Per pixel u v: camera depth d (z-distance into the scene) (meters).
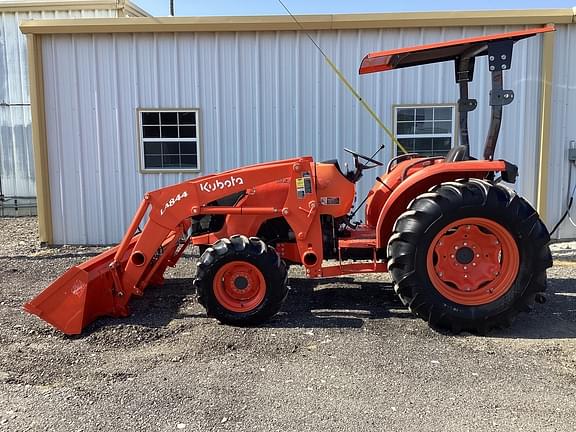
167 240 4.82
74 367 3.52
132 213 7.95
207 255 4.29
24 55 10.57
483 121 7.58
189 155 7.86
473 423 2.74
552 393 3.06
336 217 4.69
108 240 8.01
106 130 7.83
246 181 4.50
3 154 10.81
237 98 7.69
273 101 7.68
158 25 7.51
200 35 7.59
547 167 7.52
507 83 7.50
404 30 7.43
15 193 10.90
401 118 7.64
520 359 3.56
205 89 7.70
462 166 4.21
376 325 4.25
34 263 6.83
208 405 2.97
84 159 7.89
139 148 7.84
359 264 4.54
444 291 4.10
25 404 3.01
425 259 4.09
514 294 4.04
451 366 3.44
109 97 7.77
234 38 7.58
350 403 2.97
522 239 4.05
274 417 2.83
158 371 3.43
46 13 10.51
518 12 7.20
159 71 7.69
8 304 4.96
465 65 4.88
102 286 4.39
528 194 7.63
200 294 4.28
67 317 4.10
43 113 7.80
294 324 4.29
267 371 3.40
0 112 10.72
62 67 7.72
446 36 7.40
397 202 4.57
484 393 3.07
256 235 4.77
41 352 3.77
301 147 7.73
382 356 3.61
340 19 7.38
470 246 4.18
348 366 3.46
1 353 3.75
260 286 4.25
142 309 4.73
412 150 7.68
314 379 3.27
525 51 7.41
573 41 7.36
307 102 7.65
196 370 3.43
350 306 4.78
